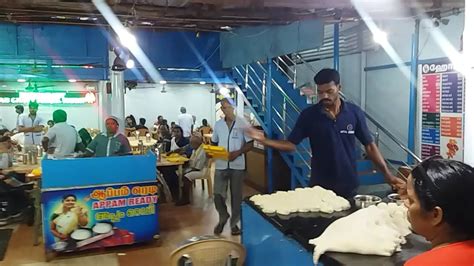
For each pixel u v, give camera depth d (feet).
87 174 12.96
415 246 4.67
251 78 22.11
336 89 8.32
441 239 3.08
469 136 5.11
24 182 17.21
